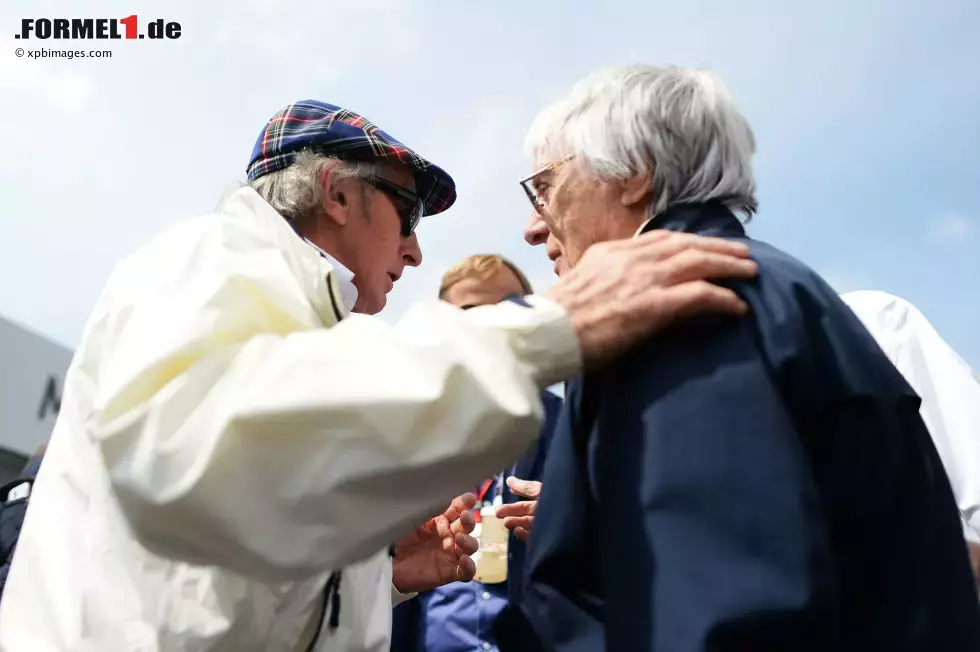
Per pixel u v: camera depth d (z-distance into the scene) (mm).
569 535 956
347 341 919
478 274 2559
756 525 813
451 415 875
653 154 1109
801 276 969
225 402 869
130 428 864
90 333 1234
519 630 959
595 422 982
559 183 1180
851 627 856
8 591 1149
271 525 850
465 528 1666
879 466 890
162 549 896
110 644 1082
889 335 2121
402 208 1665
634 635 821
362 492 870
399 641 2223
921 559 884
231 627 1131
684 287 936
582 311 962
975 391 1979
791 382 889
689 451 864
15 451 6016
